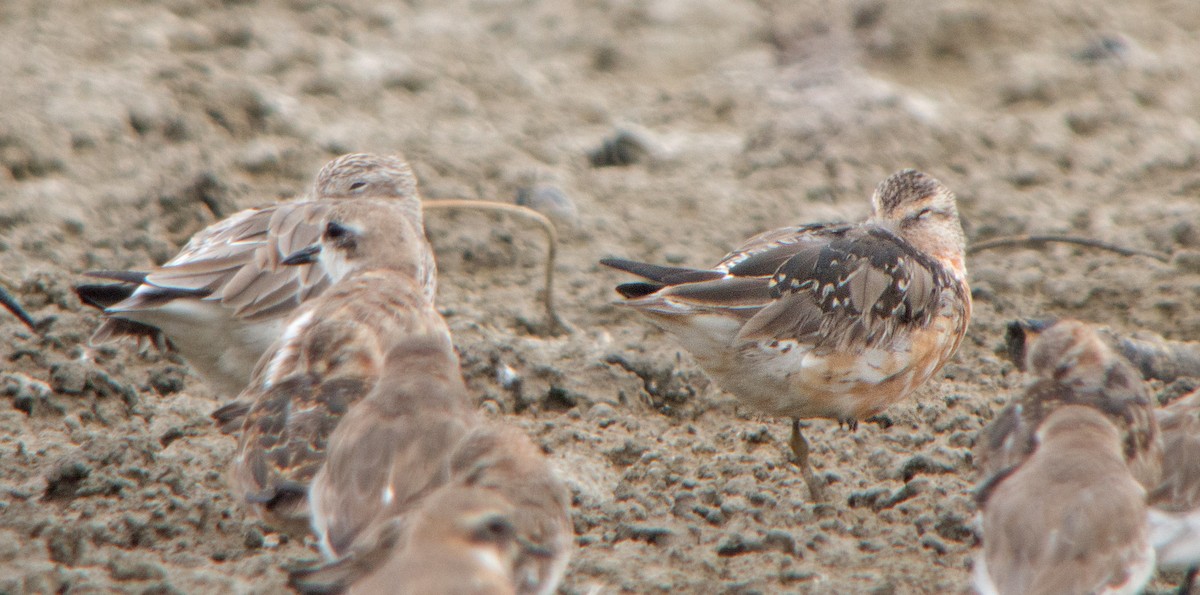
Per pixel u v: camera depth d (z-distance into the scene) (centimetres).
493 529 835
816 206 1953
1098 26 2616
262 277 1316
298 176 1942
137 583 1023
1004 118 2225
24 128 1900
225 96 2084
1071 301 1697
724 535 1142
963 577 1092
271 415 1061
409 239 1327
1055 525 907
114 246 1708
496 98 2289
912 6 2594
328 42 2373
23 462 1230
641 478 1265
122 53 2245
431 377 982
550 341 1583
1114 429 982
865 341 1252
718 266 1263
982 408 1423
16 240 1700
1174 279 1720
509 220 1878
